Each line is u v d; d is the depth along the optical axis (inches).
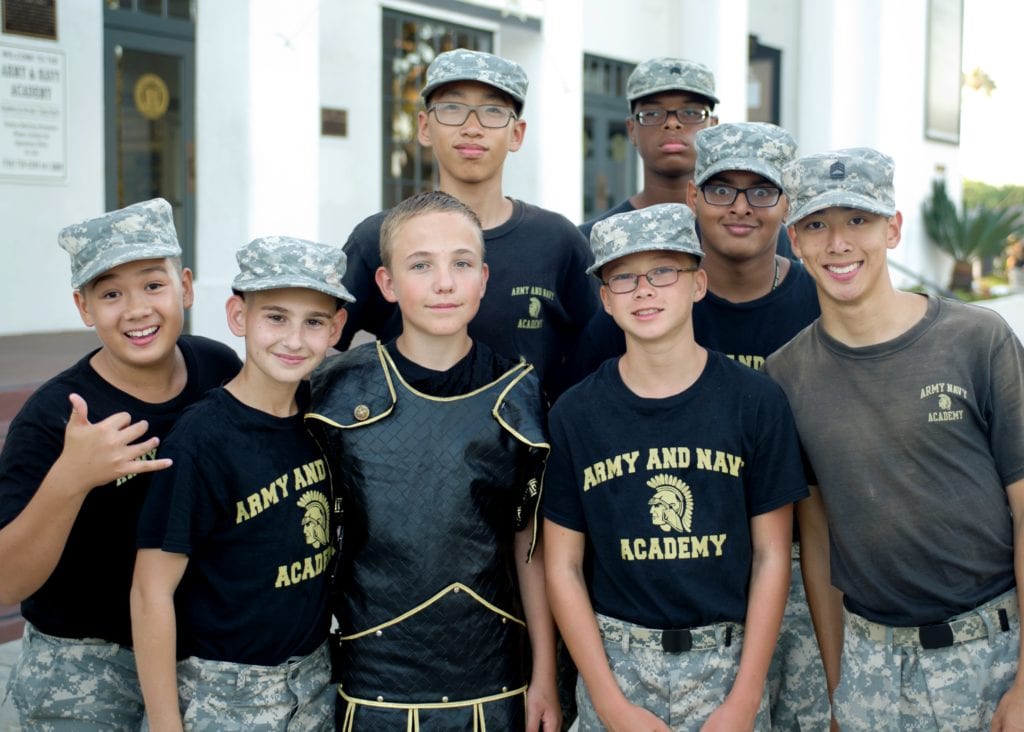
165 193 320.5
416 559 88.1
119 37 303.3
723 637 90.8
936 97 621.9
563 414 95.2
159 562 84.2
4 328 281.6
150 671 83.8
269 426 88.8
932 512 87.4
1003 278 799.7
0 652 151.1
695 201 120.4
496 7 365.7
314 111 265.7
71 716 91.0
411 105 374.0
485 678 90.0
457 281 89.9
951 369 87.9
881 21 541.0
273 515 87.2
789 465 92.4
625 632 91.7
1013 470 87.0
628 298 92.1
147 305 88.6
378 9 350.0
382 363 92.8
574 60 378.6
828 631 99.1
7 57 274.7
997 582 88.3
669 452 91.6
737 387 93.1
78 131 291.9
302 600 88.8
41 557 82.6
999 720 84.8
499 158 111.8
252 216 257.0
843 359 91.4
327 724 92.8
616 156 481.4
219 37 255.3
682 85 142.4
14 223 281.3
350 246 112.6
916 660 88.8
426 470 88.9
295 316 87.7
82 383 90.5
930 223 626.2
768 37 546.3
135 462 81.2
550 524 95.0
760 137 106.1
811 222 90.4
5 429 185.3
